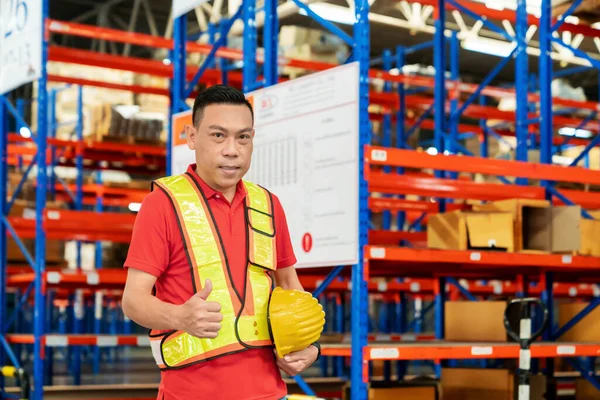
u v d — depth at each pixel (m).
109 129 11.38
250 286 2.63
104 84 10.51
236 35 13.67
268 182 5.90
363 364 5.19
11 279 8.86
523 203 6.23
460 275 8.05
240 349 2.58
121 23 19.84
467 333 6.95
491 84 22.52
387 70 13.03
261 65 11.10
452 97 11.55
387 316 13.50
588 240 6.54
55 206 11.20
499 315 6.71
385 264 6.55
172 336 2.58
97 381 13.93
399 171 12.32
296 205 5.65
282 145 5.80
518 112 7.55
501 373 6.51
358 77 5.22
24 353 17.70
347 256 5.26
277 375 2.69
